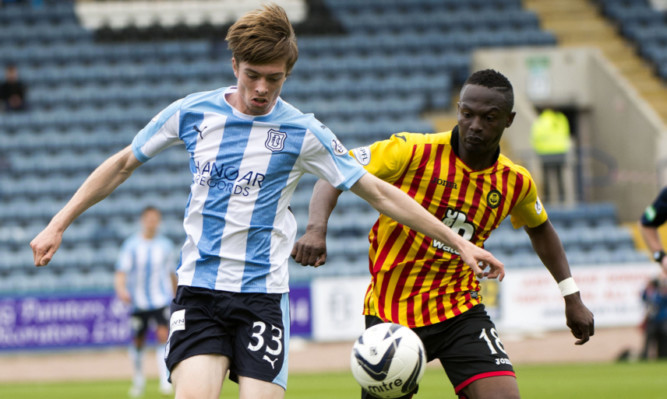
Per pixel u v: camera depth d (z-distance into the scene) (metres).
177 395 13.19
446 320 15.57
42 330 50.69
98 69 75.12
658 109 73.69
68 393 36.56
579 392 33.06
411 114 72.44
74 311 51.00
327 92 73.69
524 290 53.00
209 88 74.19
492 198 15.56
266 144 13.52
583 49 74.06
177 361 13.49
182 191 65.12
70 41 79.00
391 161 15.32
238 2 82.50
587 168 70.81
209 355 13.42
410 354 13.73
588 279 53.66
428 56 77.88
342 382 39.38
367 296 16.22
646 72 77.06
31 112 71.50
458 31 81.38
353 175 13.54
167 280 37.09
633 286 53.91
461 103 14.75
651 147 67.44
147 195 64.75
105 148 68.31
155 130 13.94
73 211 13.67
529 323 53.00
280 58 12.80
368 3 83.50
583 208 64.69
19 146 67.75
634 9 83.00
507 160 15.71
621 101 70.75
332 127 69.69
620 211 70.38
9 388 39.28
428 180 15.48
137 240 36.88
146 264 36.59
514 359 47.41
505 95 14.53
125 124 70.50
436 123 72.69
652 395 31.77
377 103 72.50
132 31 79.62
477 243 15.95
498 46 78.81
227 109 13.66
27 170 66.00
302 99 73.31
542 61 73.88
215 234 13.58
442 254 15.46
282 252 13.95
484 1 84.38
